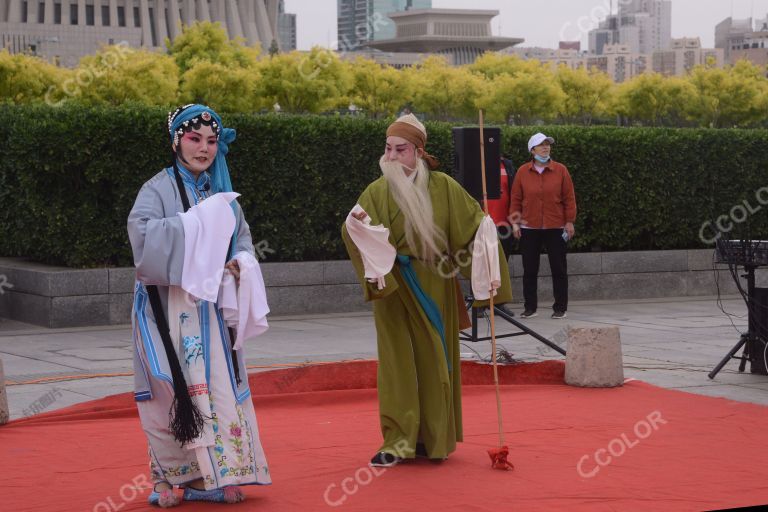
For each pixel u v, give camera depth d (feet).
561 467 20.61
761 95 117.50
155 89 74.69
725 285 54.90
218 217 17.90
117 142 42.39
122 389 29.37
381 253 20.43
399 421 20.71
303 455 21.65
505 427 24.21
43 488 19.19
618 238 53.67
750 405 26.73
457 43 500.74
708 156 54.95
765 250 30.91
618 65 354.54
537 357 34.73
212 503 18.15
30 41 462.60
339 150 47.03
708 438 23.12
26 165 42.34
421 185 21.08
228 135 19.01
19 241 47.11
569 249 53.62
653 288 53.57
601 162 52.70
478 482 19.48
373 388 29.04
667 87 118.62
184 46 110.22
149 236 17.42
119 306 42.45
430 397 20.86
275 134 45.83
